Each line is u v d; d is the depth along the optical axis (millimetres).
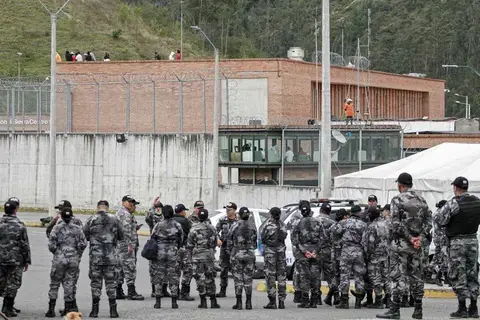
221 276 24672
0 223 19828
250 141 56688
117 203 61594
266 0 160500
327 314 19922
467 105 99438
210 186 58219
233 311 20734
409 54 149125
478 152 33344
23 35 121188
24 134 64875
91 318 19312
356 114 75562
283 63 67062
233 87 67500
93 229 19500
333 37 164750
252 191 51094
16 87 66812
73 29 124625
